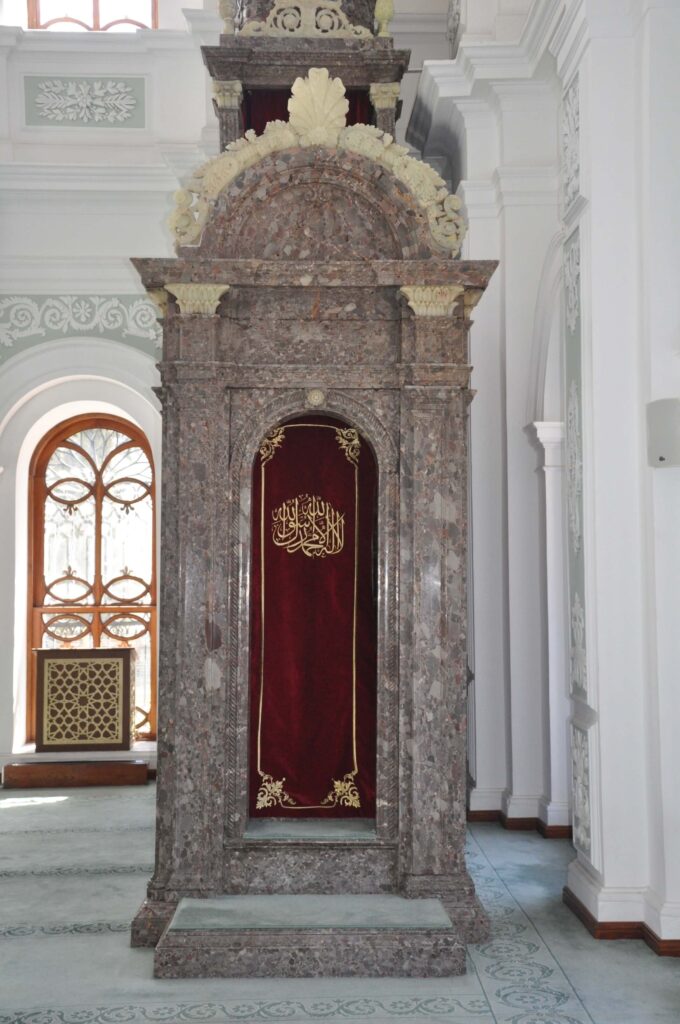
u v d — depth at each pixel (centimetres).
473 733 731
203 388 486
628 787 486
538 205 711
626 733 488
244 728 493
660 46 483
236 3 619
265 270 484
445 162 852
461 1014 401
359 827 500
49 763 840
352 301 499
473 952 465
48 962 455
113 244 851
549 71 688
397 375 497
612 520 495
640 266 495
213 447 488
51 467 915
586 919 495
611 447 497
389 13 593
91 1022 393
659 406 470
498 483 727
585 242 510
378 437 499
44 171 834
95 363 852
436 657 487
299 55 587
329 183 497
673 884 463
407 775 488
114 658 859
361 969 436
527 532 707
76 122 867
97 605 912
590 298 504
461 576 491
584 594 511
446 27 880
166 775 486
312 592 509
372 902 473
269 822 504
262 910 462
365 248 502
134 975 439
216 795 484
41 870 603
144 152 867
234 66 586
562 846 650
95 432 919
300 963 436
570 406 546
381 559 498
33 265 848
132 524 920
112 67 867
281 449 509
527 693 701
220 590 489
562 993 420
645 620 488
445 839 484
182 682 482
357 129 493
